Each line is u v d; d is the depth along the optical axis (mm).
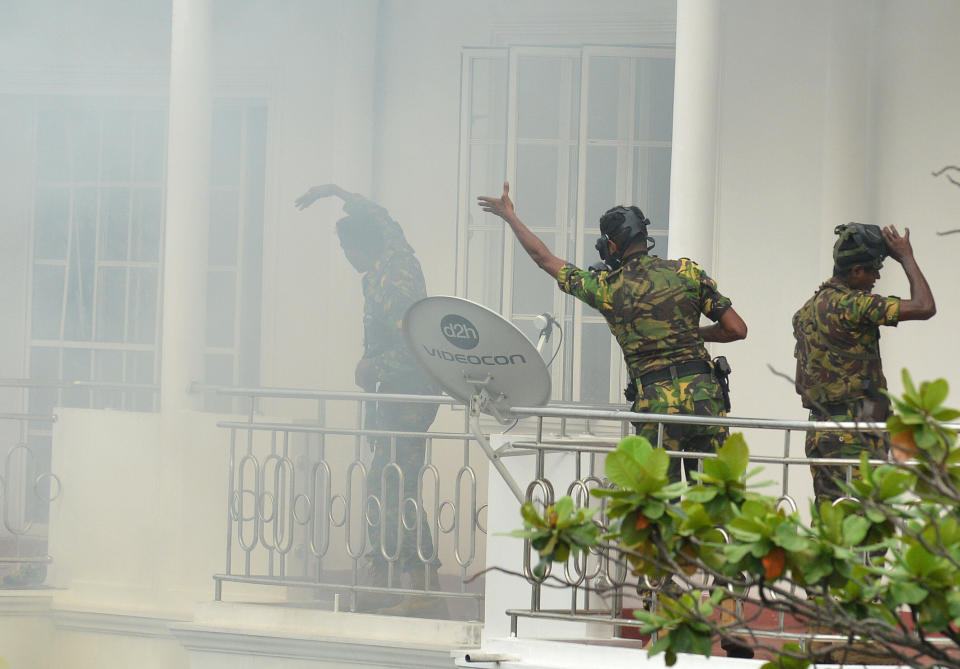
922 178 21125
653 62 23391
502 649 13250
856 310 14383
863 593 6547
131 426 21531
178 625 18094
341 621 17578
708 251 19281
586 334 23438
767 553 6480
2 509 24844
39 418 21453
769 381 21969
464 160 24688
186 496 21359
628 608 17000
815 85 22062
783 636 11938
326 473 19453
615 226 14055
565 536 6840
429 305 13406
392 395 18922
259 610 18062
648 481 6750
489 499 15477
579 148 23375
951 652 9625
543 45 24172
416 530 19922
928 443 6301
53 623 20562
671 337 13758
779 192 22125
